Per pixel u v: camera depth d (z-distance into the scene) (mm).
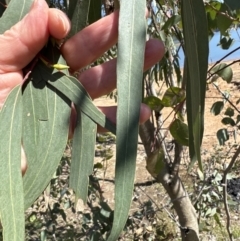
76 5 177
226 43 406
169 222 634
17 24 163
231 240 433
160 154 340
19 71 166
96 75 195
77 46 173
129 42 143
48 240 505
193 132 155
